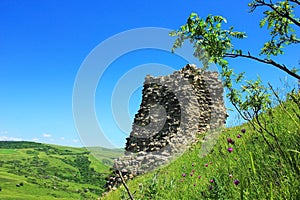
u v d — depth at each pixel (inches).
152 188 189.8
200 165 340.2
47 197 3796.8
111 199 468.1
